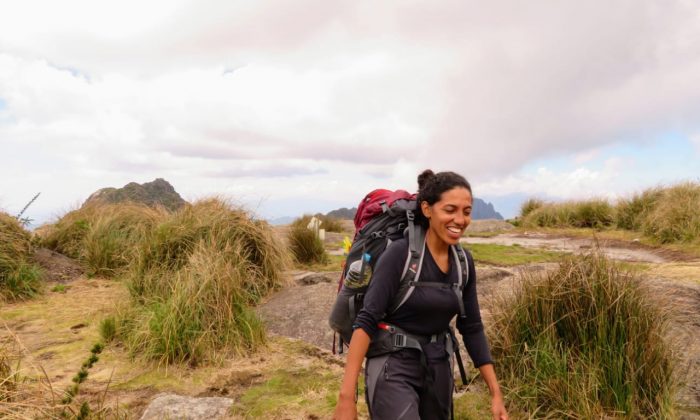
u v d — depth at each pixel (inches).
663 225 444.8
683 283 221.5
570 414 131.4
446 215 85.9
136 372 174.2
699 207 438.0
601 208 636.1
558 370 139.5
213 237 270.7
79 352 192.4
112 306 247.4
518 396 141.8
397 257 88.4
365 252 94.2
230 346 192.5
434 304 88.4
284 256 304.7
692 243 398.6
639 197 568.7
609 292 147.7
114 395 156.6
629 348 137.3
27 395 139.1
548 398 139.8
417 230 90.7
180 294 202.4
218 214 292.7
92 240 341.4
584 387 134.6
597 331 143.9
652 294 163.6
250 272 269.7
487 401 145.0
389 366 88.9
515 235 591.5
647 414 133.3
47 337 209.8
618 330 143.4
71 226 368.5
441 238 87.5
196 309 199.5
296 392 158.2
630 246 436.8
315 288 270.8
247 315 204.8
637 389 136.2
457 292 90.9
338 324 98.6
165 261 258.5
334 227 671.8
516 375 150.2
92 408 145.2
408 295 88.0
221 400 151.9
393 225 94.2
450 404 92.2
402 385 87.7
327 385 162.2
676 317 174.7
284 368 177.6
